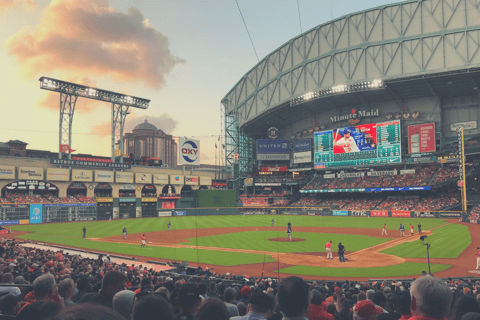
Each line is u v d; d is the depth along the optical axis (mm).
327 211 96500
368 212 87750
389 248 38094
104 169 94438
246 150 132375
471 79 81438
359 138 97562
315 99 96250
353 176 98500
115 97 93375
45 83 80938
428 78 83500
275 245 41406
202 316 2947
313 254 35344
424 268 27891
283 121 120312
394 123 91750
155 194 103688
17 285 8289
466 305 3943
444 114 92000
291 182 113188
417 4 88188
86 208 86812
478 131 86875
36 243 42594
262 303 4434
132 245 42250
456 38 83188
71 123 87625
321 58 101500
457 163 87938
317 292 5895
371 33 93438
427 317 2975
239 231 57438
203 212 104188
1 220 72812
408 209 83875
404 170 91562
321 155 105250
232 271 27828
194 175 115375
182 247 40344
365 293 9938
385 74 90750
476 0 81625
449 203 80062
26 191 85750
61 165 87500
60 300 5059
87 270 18922
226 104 134250
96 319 1203
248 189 120875
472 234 47906
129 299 3473
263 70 117375
